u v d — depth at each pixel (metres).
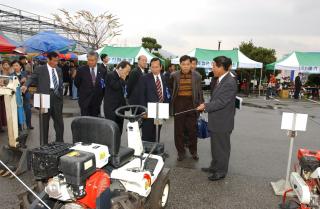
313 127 10.69
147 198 3.73
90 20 29.03
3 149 5.33
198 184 4.97
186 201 4.36
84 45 28.44
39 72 6.27
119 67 6.21
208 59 19.45
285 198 4.38
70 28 27.23
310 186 3.62
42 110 5.47
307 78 26.81
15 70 8.50
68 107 12.88
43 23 23.94
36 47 11.13
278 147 7.57
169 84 6.36
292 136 4.55
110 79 6.15
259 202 4.40
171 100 6.07
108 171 3.29
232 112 4.98
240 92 26.05
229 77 4.90
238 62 19.47
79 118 3.54
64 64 16.73
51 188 2.84
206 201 4.38
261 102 19.11
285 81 26.41
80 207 2.90
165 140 7.87
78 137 3.53
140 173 3.26
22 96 7.65
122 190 3.26
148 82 5.80
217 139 5.05
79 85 7.01
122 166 3.44
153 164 3.79
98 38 29.64
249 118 12.14
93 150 3.10
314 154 3.92
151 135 5.79
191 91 5.95
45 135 6.34
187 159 6.23
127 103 6.48
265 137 8.69
